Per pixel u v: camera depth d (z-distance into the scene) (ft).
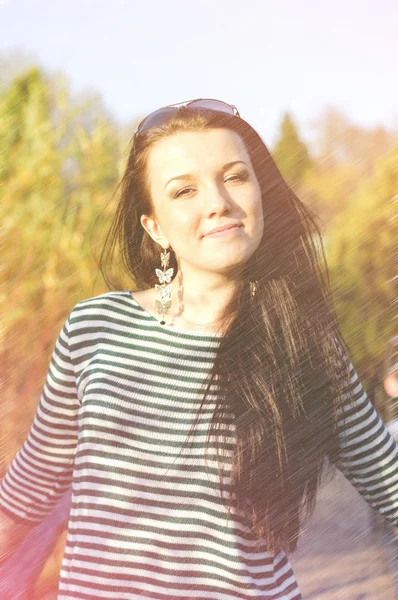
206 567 4.86
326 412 5.05
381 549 10.58
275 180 5.31
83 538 5.03
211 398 4.97
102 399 5.10
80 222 13.08
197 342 5.10
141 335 5.24
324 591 9.71
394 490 5.15
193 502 4.90
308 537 10.99
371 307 15.74
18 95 13.65
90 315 5.41
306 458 4.99
